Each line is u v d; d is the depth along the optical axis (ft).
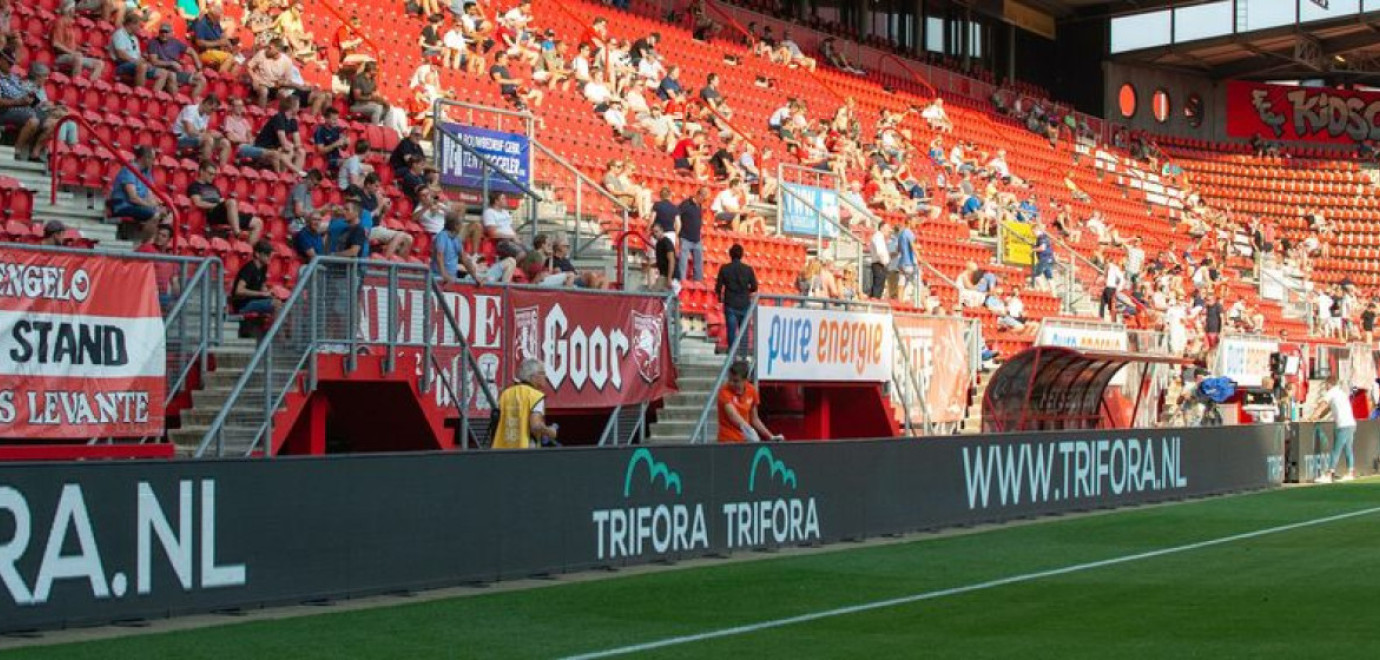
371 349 55.93
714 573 49.75
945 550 57.52
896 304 101.19
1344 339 171.63
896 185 131.75
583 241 87.45
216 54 79.77
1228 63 209.15
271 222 71.97
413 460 44.24
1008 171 162.71
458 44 103.04
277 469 40.73
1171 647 34.86
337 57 96.89
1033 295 129.49
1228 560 53.88
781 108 131.75
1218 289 166.71
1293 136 211.41
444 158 82.02
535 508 47.93
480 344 60.59
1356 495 88.17
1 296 46.65
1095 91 201.16
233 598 39.68
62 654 33.14
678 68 130.00
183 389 53.57
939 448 66.28
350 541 42.47
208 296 53.62
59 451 46.80
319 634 36.47
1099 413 97.19
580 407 64.90
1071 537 62.85
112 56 73.61
